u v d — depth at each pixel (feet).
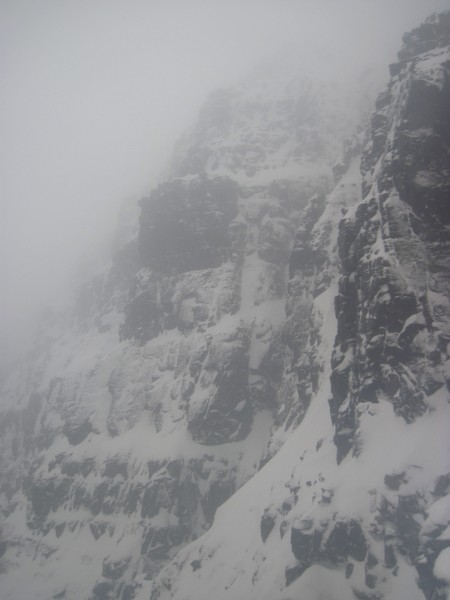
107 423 494.59
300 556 222.89
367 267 265.34
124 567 371.97
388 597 189.47
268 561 245.45
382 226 273.54
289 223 548.72
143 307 540.11
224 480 402.93
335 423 275.80
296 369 401.70
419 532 186.70
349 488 224.94
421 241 261.24
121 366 517.96
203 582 277.64
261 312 485.56
